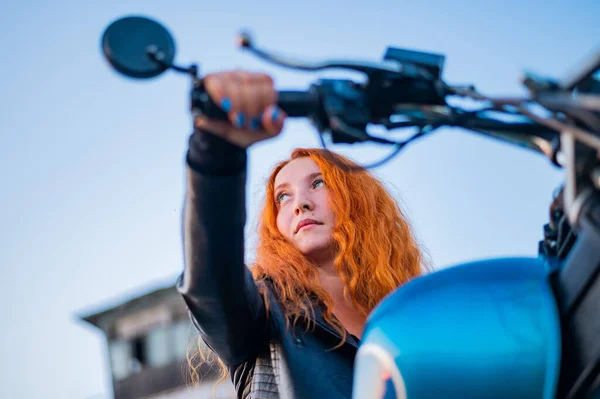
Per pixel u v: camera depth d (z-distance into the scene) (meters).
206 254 1.82
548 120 1.25
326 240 2.63
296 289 2.44
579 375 1.34
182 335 16.20
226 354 2.18
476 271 1.50
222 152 1.70
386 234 2.79
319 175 2.72
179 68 1.31
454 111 1.34
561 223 1.63
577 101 1.21
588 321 1.35
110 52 1.28
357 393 1.48
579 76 1.28
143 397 15.97
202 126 1.51
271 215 2.73
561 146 1.31
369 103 1.32
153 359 16.25
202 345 2.98
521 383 1.36
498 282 1.47
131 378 16.23
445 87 1.33
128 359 16.39
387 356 1.44
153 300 16.44
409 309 1.47
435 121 1.34
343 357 2.23
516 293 1.44
